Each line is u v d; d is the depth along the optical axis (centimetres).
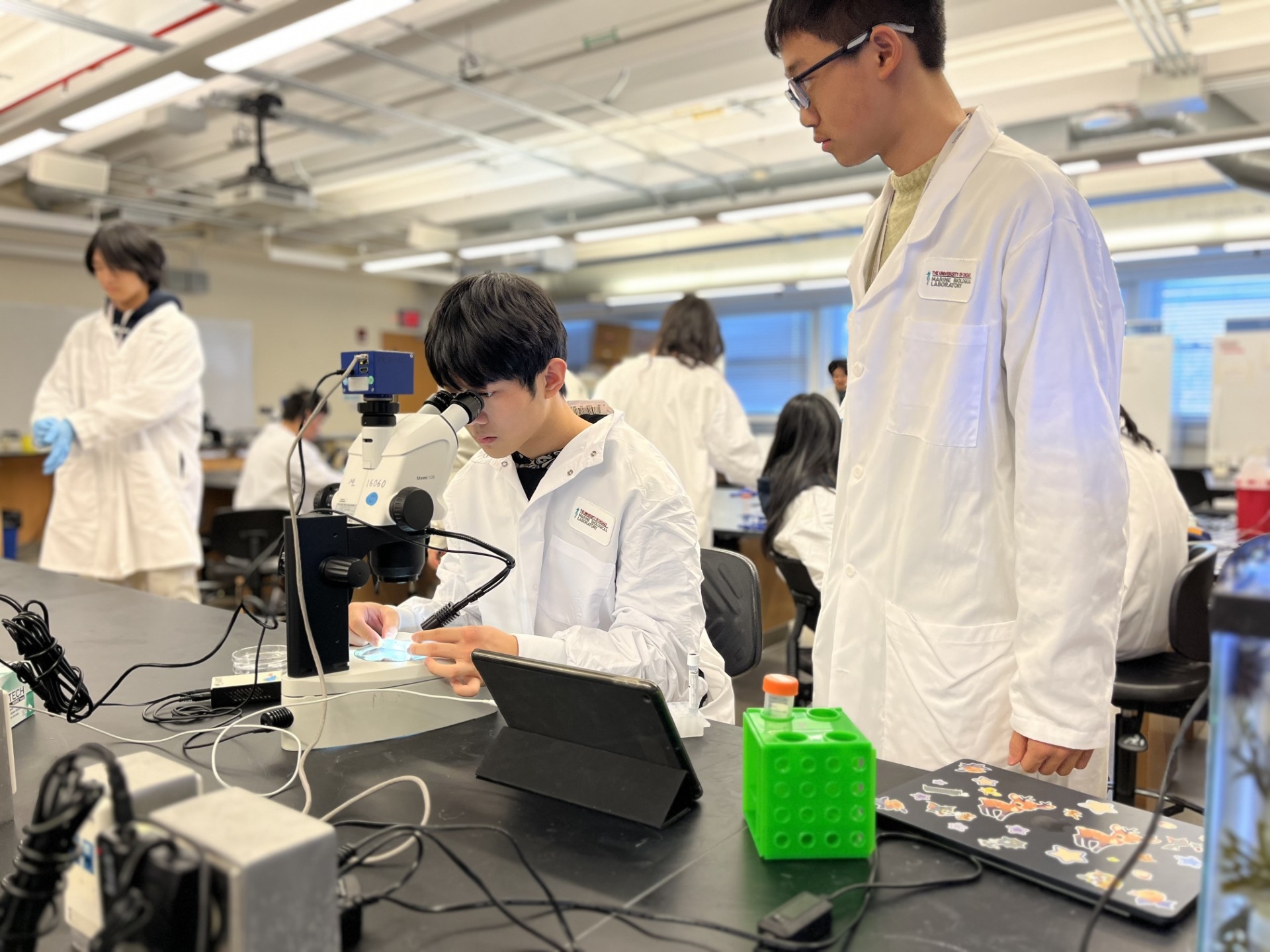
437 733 107
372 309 1062
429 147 631
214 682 120
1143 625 193
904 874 73
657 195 733
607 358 1116
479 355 105
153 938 53
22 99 522
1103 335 113
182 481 296
